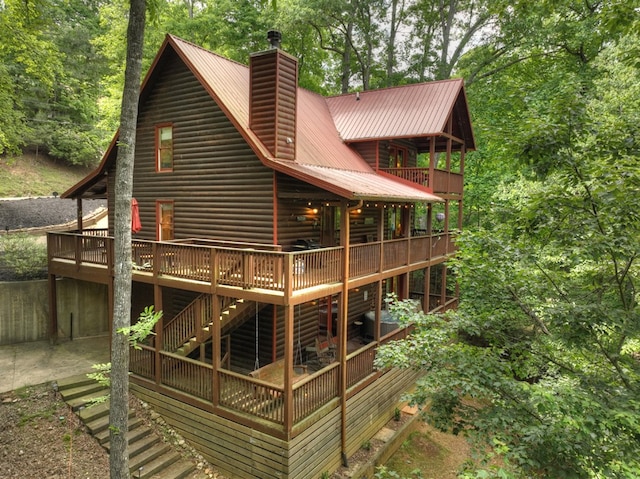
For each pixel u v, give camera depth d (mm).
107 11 20516
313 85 26406
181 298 13109
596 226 6219
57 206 23156
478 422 6246
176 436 9469
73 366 11375
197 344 9938
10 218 20047
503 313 7207
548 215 6531
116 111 22500
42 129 26875
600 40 18078
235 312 9617
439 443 11172
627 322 5914
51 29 23750
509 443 6121
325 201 12125
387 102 17078
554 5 10430
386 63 26609
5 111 16547
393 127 15438
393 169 15664
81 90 28641
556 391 6156
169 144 13227
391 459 10383
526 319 7469
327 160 13312
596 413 5266
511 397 6473
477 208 23094
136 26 6684
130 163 6863
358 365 10273
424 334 7629
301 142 13250
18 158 27031
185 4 25062
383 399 11305
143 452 8781
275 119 10828
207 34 22219
